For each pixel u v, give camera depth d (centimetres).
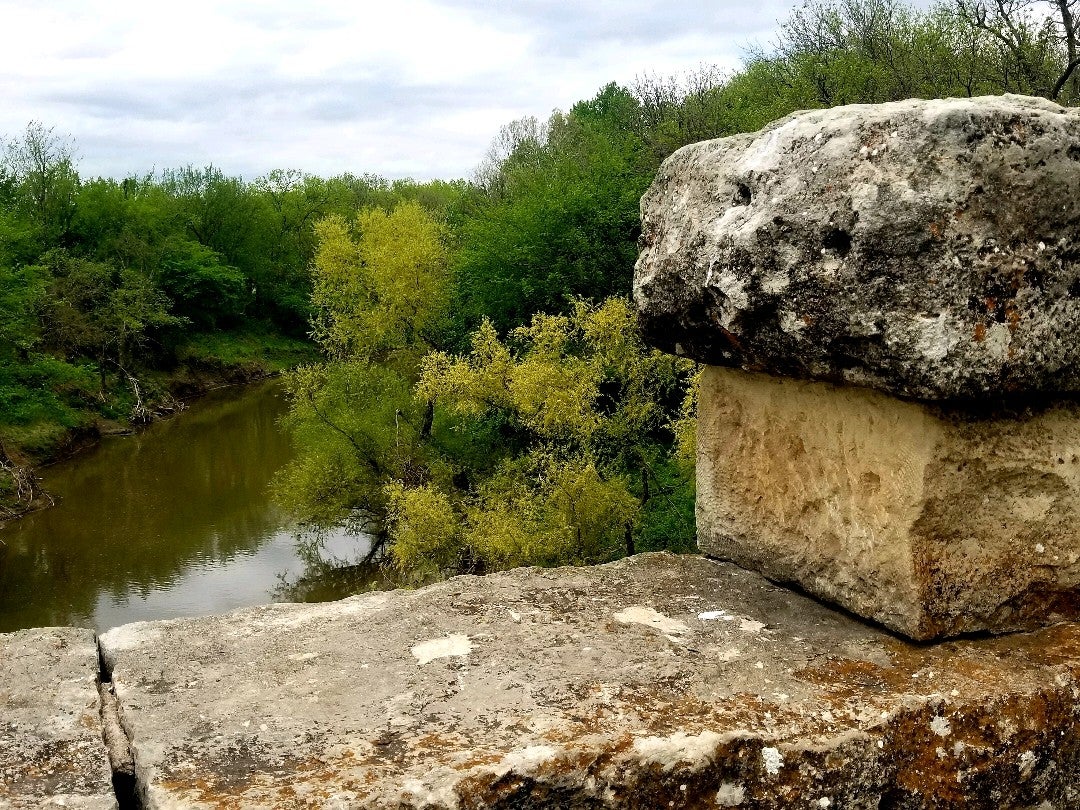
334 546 1733
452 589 272
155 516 1862
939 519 224
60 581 1514
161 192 4175
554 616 251
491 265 1812
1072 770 211
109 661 230
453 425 1698
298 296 4291
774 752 186
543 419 1299
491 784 169
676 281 256
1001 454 224
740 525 287
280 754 181
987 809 202
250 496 2003
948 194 196
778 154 226
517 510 1333
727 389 287
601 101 3906
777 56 2080
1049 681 211
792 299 218
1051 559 236
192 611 1398
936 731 200
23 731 192
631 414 1342
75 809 165
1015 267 202
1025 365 206
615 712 196
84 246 3594
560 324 1359
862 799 191
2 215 2678
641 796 178
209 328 3881
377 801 163
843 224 206
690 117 1986
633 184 1781
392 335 1991
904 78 1688
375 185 5691
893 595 232
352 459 1689
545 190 1841
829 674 215
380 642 235
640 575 282
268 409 2947
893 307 200
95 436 2456
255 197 4478
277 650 231
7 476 1945
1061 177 205
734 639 235
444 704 201
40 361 2572
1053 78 1461
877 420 232
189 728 192
